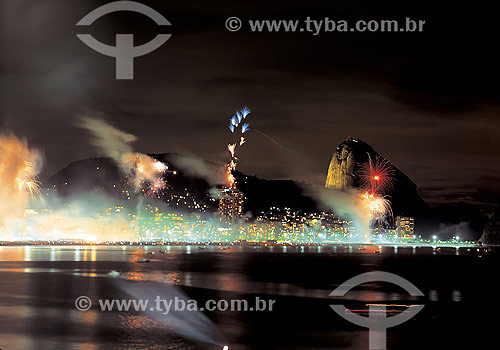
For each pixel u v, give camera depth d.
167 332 52.00
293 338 50.56
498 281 107.56
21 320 57.25
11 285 88.44
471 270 140.38
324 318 60.31
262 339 49.97
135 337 49.88
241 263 155.75
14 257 162.75
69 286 87.44
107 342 48.00
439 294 84.00
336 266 149.25
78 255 179.88
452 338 51.69
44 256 169.88
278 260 176.12
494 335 53.00
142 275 109.62
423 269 142.88
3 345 46.88
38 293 78.69
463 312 66.12
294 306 68.75
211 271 123.19
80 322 56.34
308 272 124.31
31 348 45.97
